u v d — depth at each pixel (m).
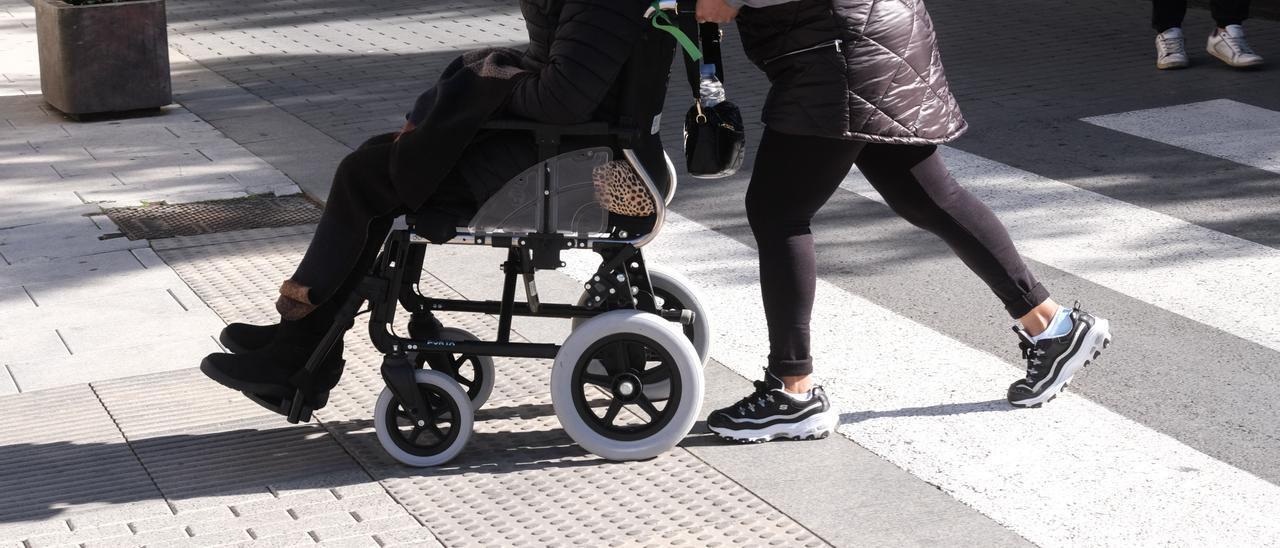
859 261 7.26
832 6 4.54
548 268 4.85
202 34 14.55
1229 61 11.41
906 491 4.66
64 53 10.55
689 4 4.46
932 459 4.91
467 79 4.53
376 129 10.30
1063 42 12.75
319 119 10.66
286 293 4.79
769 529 4.41
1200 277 6.81
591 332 4.79
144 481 4.85
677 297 5.49
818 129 4.62
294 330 4.96
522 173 4.70
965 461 4.89
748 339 6.18
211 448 5.11
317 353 4.89
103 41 10.59
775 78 4.73
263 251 7.58
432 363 5.23
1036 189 8.38
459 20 15.14
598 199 4.79
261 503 4.66
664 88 4.74
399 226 7.81
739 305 6.64
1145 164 8.82
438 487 4.76
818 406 5.05
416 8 16.02
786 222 4.90
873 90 4.61
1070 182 8.49
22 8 16.34
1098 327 5.24
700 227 7.93
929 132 4.73
